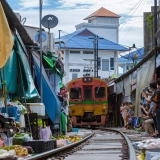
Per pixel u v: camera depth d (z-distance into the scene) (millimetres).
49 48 27516
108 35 88312
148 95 21828
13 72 15828
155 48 24828
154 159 9039
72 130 33625
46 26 27531
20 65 16172
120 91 44906
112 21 91062
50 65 23703
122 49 79562
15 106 14727
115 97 49906
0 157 10094
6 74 15328
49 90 21172
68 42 77562
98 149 15906
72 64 77875
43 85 21094
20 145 12977
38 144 13367
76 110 42188
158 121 15070
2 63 13164
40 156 10781
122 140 20938
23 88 16281
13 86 15961
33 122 16203
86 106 42250
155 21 27391
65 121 27203
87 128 44812
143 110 24953
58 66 28109
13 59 15758
